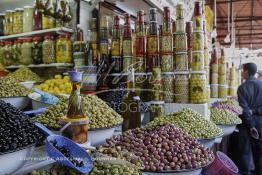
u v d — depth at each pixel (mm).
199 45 2266
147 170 1319
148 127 1667
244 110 3809
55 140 1077
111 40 2309
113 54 2242
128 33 2242
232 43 8617
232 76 5180
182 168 1373
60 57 2377
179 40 2295
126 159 1268
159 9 2941
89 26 2461
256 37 18922
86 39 2414
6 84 1810
